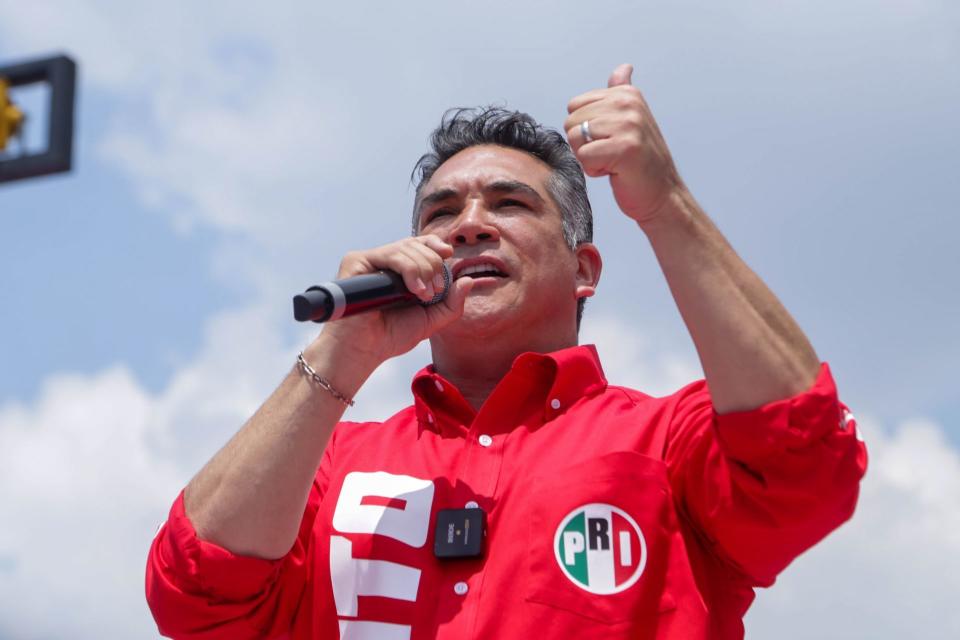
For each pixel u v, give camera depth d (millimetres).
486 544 3242
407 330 3371
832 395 3049
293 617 3414
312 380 3295
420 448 3514
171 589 3252
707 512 3189
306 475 3264
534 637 3084
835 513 3088
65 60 4109
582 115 3141
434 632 3152
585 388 3553
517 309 3689
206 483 3287
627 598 3113
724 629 3250
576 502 3209
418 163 4156
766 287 3137
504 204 3816
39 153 4062
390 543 3301
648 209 3105
